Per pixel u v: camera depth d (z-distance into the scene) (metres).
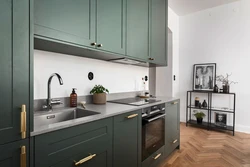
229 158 2.26
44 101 1.48
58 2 1.16
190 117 4.02
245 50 3.33
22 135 0.81
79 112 1.54
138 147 1.64
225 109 3.56
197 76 3.89
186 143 2.81
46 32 1.08
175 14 4.02
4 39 0.78
